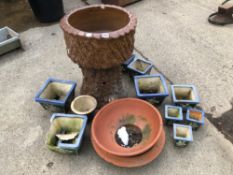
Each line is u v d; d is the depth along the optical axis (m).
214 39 2.46
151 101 1.74
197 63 2.18
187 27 2.64
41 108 1.83
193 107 1.72
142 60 2.01
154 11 2.94
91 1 3.17
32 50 2.41
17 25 2.80
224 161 1.48
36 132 1.68
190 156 1.51
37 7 2.65
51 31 2.68
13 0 3.27
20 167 1.49
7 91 1.98
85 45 1.35
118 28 1.70
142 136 1.55
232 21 2.67
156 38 2.49
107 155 1.41
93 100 1.66
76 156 1.53
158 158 1.50
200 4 3.04
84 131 1.56
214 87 1.94
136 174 1.43
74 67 2.19
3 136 1.66
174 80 2.01
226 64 2.16
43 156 1.54
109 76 1.64
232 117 1.72
